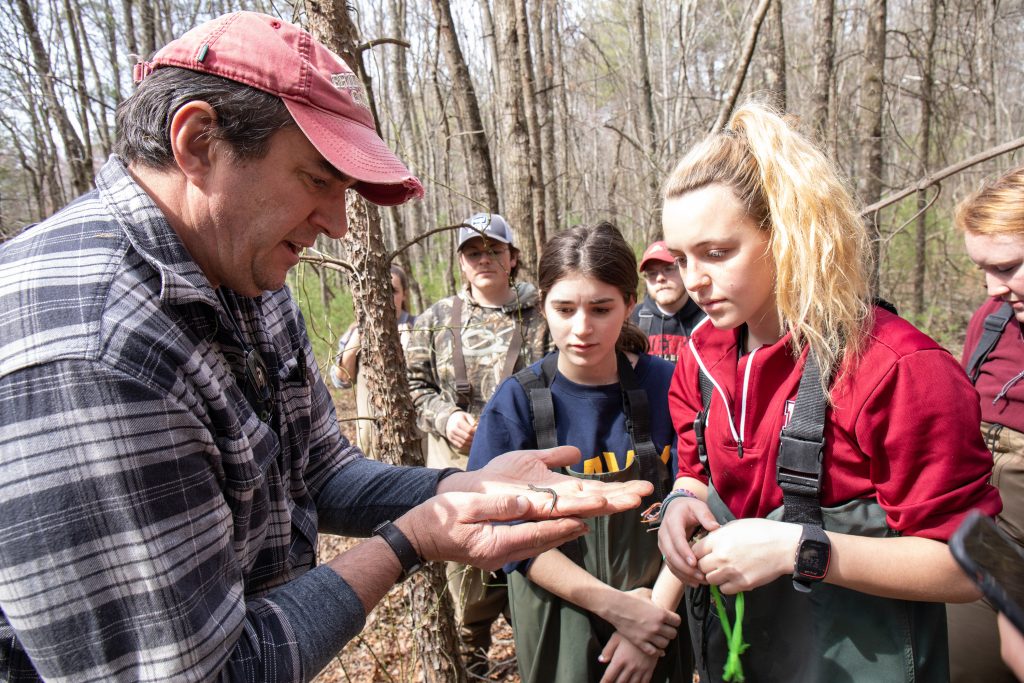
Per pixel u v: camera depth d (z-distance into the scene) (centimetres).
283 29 100
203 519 94
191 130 94
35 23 692
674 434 171
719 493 136
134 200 96
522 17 402
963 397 105
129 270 92
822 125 549
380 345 191
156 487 87
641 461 164
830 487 116
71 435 82
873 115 566
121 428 85
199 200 98
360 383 356
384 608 312
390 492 144
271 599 109
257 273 106
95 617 83
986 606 176
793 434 116
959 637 179
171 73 97
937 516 105
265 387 121
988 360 206
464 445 274
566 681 151
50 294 87
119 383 85
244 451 103
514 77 404
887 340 109
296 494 138
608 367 174
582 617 150
